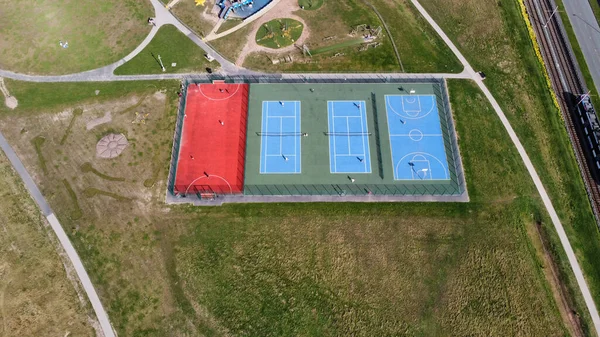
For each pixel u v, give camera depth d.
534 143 50.97
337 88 54.59
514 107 53.50
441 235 45.25
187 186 47.69
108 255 43.72
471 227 45.72
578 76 56.12
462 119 52.38
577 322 41.56
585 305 42.31
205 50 57.31
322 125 51.94
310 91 54.34
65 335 40.25
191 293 42.22
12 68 55.47
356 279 43.06
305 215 46.19
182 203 46.69
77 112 52.22
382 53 57.12
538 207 47.09
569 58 57.75
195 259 43.78
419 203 46.91
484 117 52.66
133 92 53.72
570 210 47.06
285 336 40.53
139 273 43.00
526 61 57.25
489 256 44.25
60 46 57.06
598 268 44.25
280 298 42.06
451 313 41.47
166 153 49.81
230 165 49.22
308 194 47.41
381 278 43.09
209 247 44.47
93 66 55.72
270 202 46.88
